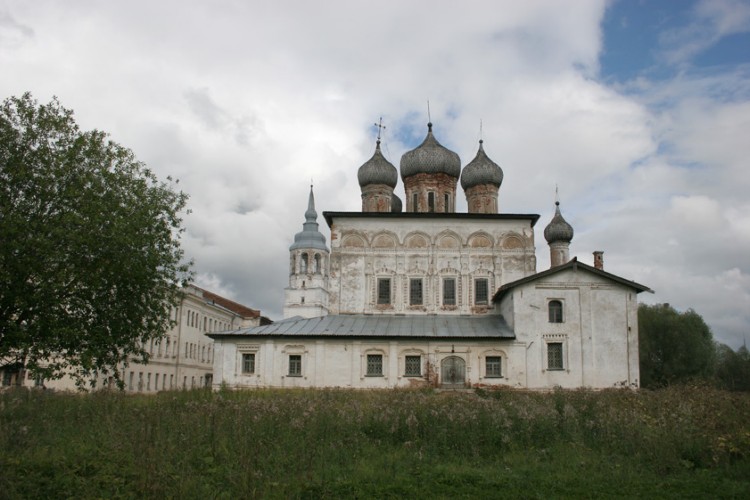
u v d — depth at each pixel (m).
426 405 22.66
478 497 14.45
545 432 20.48
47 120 28.05
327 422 20.56
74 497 13.30
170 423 19.55
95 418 21.70
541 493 14.77
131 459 15.35
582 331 44.97
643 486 15.44
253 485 13.71
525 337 44.81
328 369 44.56
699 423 20.19
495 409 21.67
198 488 13.71
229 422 19.81
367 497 14.20
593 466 17.30
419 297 50.16
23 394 28.16
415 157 59.44
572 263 45.34
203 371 86.06
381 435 20.55
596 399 26.23
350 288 50.31
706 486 15.43
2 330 27.05
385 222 51.19
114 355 30.47
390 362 44.50
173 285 32.06
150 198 31.39
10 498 12.98
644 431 19.39
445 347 44.66
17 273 26.36
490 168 59.38
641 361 77.56
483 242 50.78
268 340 45.16
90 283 27.52
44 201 27.42
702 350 78.12
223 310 94.75
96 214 27.19
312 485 14.63
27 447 17.16
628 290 45.66
